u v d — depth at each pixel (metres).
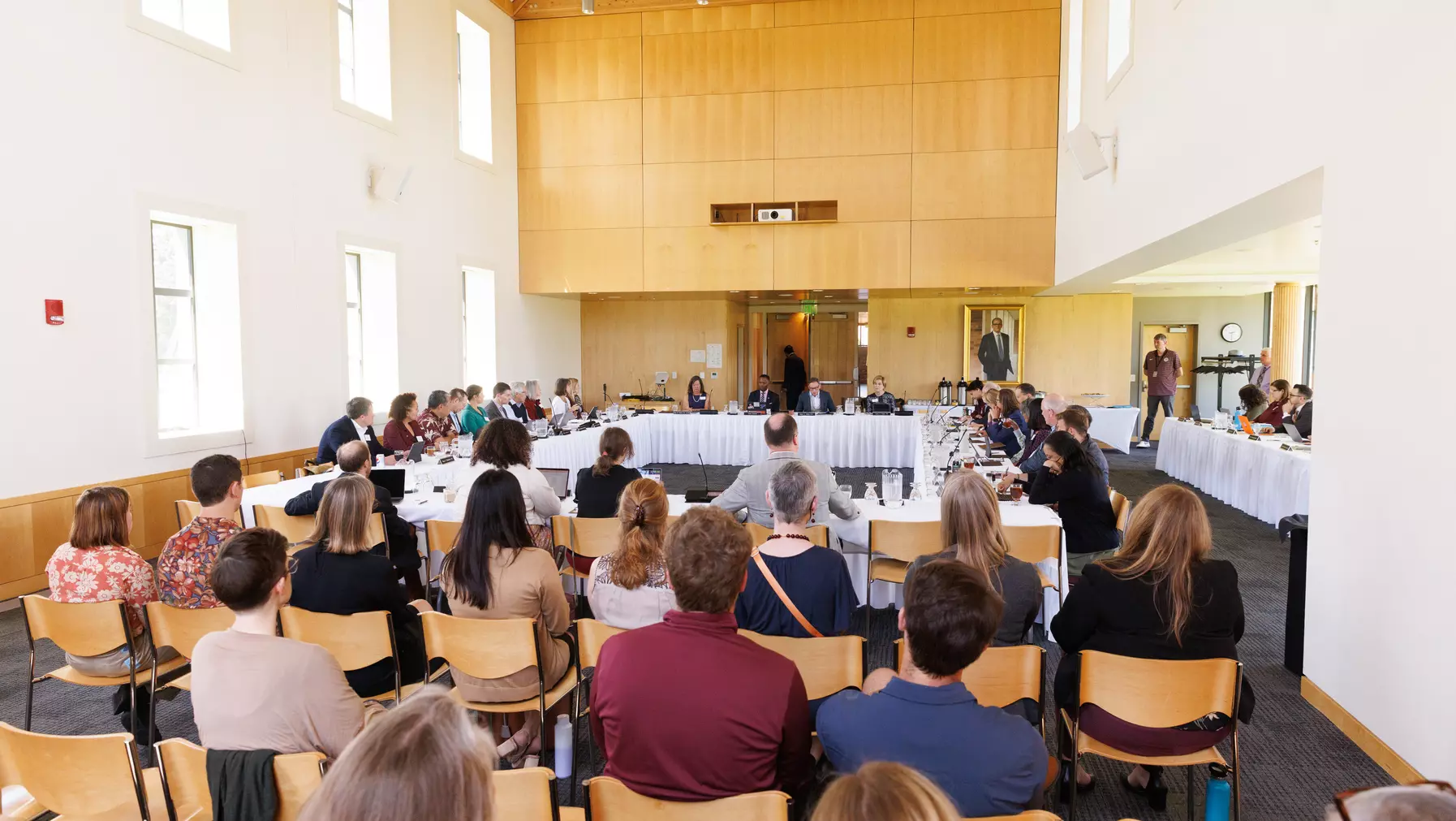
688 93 10.77
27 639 4.43
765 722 1.73
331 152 7.60
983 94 10.20
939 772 1.56
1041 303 12.38
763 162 10.65
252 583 2.02
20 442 4.97
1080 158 7.97
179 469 6.03
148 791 1.95
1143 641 2.43
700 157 10.77
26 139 4.95
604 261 11.04
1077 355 12.34
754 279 10.72
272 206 6.89
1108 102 7.65
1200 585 2.40
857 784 0.88
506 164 10.91
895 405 10.88
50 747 1.83
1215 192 5.01
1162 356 12.35
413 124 8.90
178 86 5.96
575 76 11.01
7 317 4.89
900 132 10.37
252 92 6.67
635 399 12.41
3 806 2.04
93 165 5.35
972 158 10.24
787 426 3.94
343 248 7.78
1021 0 10.06
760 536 3.88
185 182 6.04
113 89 5.47
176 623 2.96
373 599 2.91
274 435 6.93
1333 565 3.35
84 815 1.89
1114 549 4.29
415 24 8.91
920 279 10.40
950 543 2.69
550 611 2.88
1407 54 2.83
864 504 4.52
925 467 5.78
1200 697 2.28
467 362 10.59
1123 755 2.40
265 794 1.72
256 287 6.72
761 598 2.58
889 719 1.60
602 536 4.06
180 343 6.39
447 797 0.91
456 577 2.80
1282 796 2.83
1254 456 7.29
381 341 8.61
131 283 5.62
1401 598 2.85
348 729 2.02
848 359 14.80
